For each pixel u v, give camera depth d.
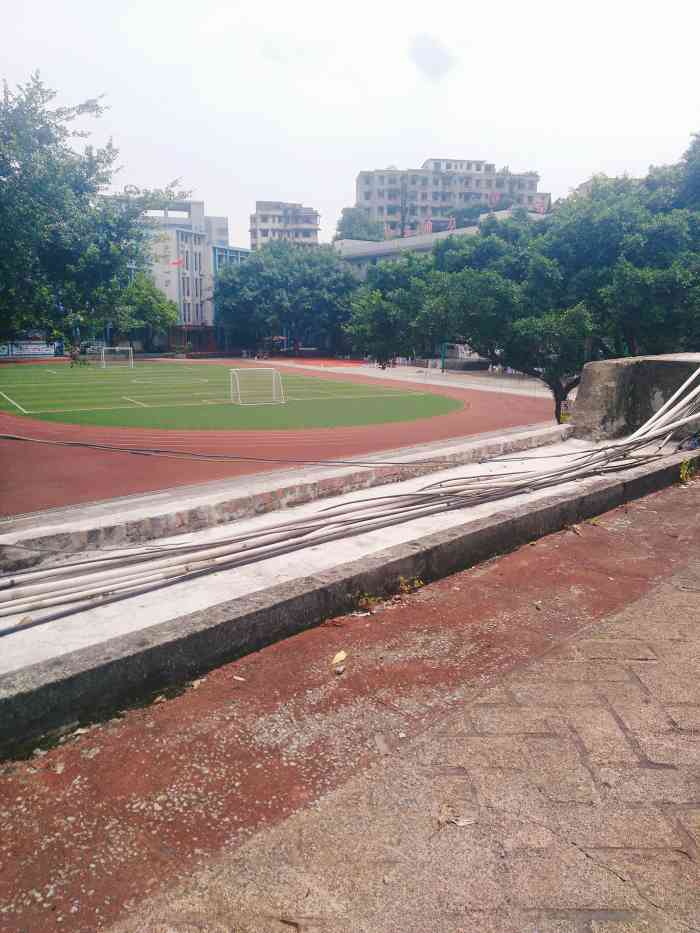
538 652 3.04
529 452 7.61
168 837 1.97
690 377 7.46
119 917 1.70
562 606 3.54
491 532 4.28
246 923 1.67
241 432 22.11
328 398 33.31
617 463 6.41
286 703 2.65
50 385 39.03
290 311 69.31
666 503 5.54
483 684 2.77
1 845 1.95
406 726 2.48
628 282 15.45
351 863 1.85
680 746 2.34
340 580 3.43
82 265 10.50
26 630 3.24
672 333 16.27
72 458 17.28
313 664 2.96
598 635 3.19
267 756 2.33
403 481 6.48
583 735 2.41
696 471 6.51
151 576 3.78
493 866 1.83
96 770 2.28
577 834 1.94
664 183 18.80
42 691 2.43
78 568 3.85
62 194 9.88
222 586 3.81
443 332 18.59
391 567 3.69
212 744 2.40
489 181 114.44
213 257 82.06
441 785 2.16
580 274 16.97
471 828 1.97
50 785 2.21
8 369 52.81
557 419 19.12
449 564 4.02
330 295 68.69
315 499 5.77
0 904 1.74
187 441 20.23
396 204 113.81
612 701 2.62
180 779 2.22
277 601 3.17
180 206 82.44
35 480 14.71
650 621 3.33
